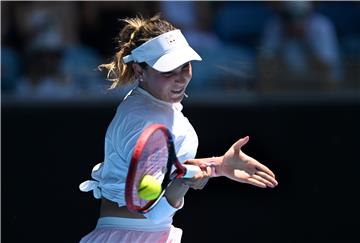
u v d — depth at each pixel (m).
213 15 30.34
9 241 24.98
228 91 26.22
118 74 15.75
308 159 24.83
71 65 28.36
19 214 25.00
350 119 24.88
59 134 25.00
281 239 24.61
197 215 24.53
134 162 13.42
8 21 29.80
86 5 29.98
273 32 28.95
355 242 24.75
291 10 28.77
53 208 24.98
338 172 24.83
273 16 29.75
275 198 24.70
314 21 28.73
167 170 14.15
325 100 24.91
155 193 13.80
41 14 29.89
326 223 24.80
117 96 25.09
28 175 25.03
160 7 30.05
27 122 25.00
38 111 25.00
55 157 25.00
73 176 24.97
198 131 24.69
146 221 15.36
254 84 26.47
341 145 24.88
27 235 24.97
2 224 24.98
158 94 15.17
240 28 30.08
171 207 14.69
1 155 25.00
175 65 14.74
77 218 24.94
